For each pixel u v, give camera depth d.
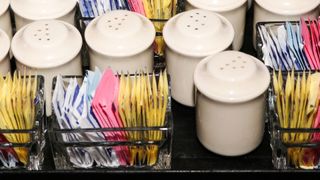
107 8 0.92
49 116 0.82
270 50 0.86
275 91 0.78
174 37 0.83
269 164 0.79
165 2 0.91
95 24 0.86
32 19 0.89
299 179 0.78
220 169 0.79
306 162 0.79
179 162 0.80
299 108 0.75
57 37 0.83
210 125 0.78
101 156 0.78
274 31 0.89
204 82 0.76
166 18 0.93
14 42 0.84
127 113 0.75
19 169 0.78
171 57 0.85
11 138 0.77
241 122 0.76
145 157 0.79
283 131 0.75
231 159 0.80
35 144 0.77
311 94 0.76
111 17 0.85
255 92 0.74
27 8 0.90
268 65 0.84
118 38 0.83
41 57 0.82
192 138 0.84
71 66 0.84
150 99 0.75
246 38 0.99
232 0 0.89
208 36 0.82
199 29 0.83
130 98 0.76
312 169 0.77
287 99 0.76
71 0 0.92
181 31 0.83
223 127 0.77
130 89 0.77
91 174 0.78
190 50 0.82
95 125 0.76
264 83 0.76
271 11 0.89
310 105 0.75
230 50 0.84
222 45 0.82
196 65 0.82
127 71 0.83
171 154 0.80
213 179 0.79
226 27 0.85
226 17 0.90
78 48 0.84
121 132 0.76
